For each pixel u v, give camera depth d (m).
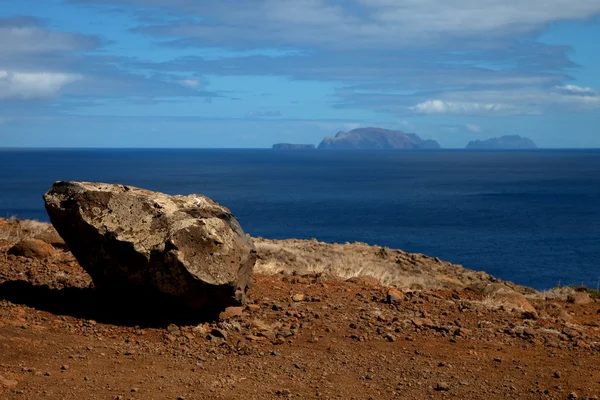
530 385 8.15
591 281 39.12
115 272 9.90
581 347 10.18
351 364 8.66
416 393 7.68
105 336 9.24
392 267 19.08
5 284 11.30
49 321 9.60
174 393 7.16
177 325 9.88
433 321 11.16
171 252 9.31
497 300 13.74
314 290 12.91
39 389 6.96
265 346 9.23
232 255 9.63
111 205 10.00
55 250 14.63
